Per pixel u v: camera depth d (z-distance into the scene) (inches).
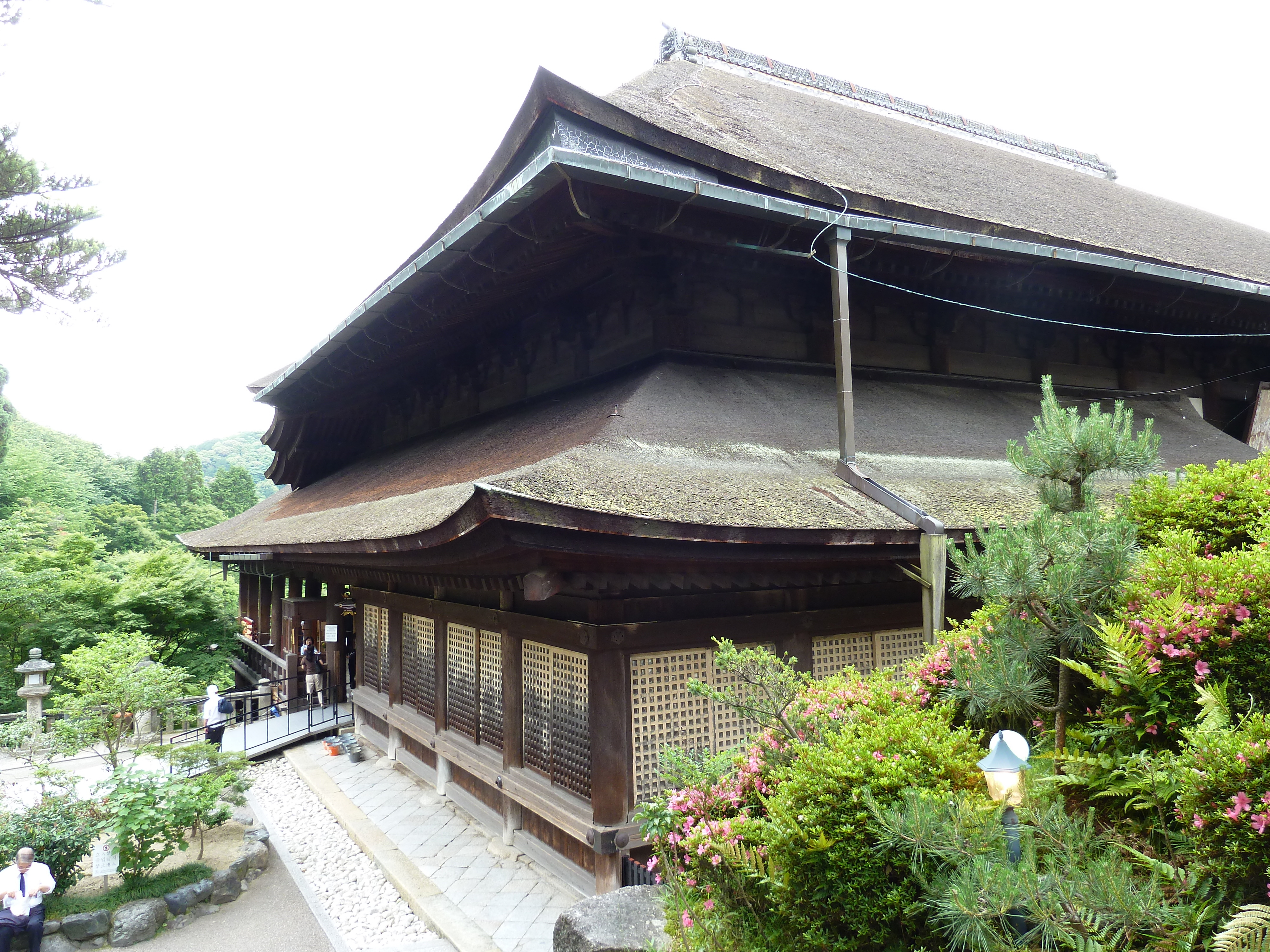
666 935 189.0
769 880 144.1
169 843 394.3
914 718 154.8
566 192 292.0
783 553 261.6
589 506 219.9
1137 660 146.5
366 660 605.3
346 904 359.6
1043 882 116.0
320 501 601.3
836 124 685.3
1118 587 159.0
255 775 571.8
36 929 335.3
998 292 452.4
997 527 171.2
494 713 387.5
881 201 361.4
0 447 1733.5
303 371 575.5
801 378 415.5
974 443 399.5
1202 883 119.9
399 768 538.6
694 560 246.8
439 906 332.2
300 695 822.5
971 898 114.6
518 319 463.2
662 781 292.5
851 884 132.0
